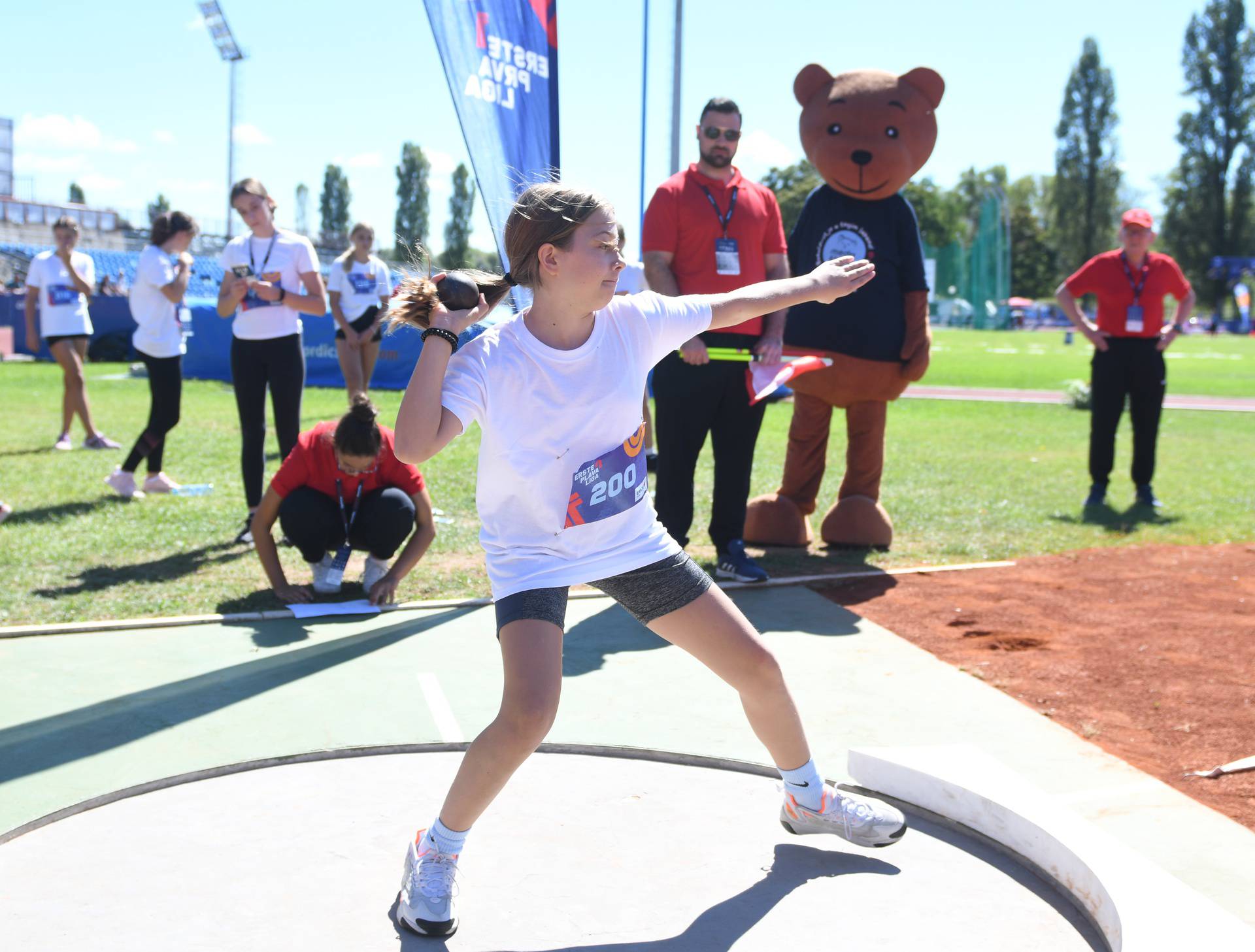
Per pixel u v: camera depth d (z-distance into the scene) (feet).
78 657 14.66
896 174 21.03
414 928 7.97
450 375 7.64
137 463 26.40
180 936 7.93
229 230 128.36
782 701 8.89
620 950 7.88
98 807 10.18
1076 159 285.64
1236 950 7.21
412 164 236.43
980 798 9.66
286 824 9.84
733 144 18.84
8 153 208.13
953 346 142.41
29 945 7.78
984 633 16.61
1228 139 263.70
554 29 19.38
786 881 8.95
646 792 10.67
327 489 17.34
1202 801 10.82
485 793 7.91
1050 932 8.20
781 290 9.04
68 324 33.30
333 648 15.25
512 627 7.93
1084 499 28.78
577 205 7.67
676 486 19.44
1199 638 16.37
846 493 22.76
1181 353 136.98
